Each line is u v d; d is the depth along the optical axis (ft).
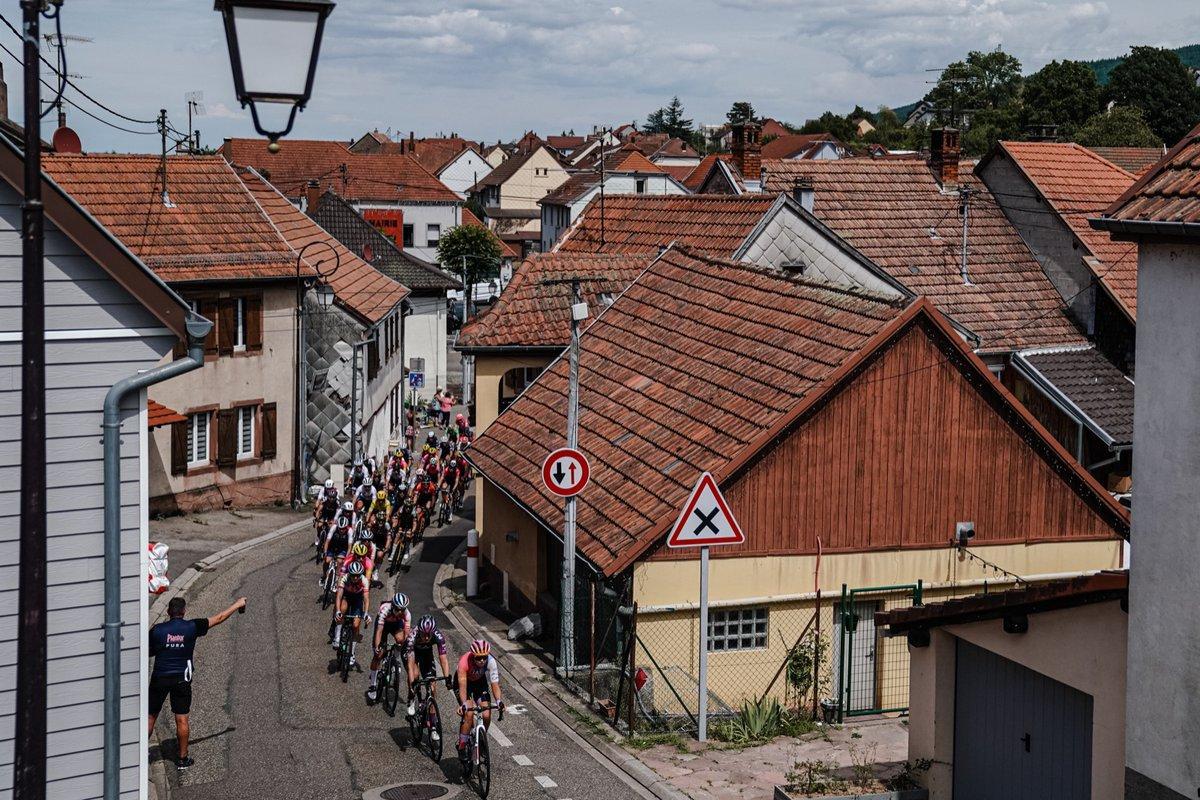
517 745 52.42
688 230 111.34
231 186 111.75
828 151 441.27
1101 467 98.17
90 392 37.01
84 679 37.50
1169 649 33.40
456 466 108.99
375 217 291.79
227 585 81.10
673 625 57.52
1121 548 64.03
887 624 44.09
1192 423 32.53
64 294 36.60
